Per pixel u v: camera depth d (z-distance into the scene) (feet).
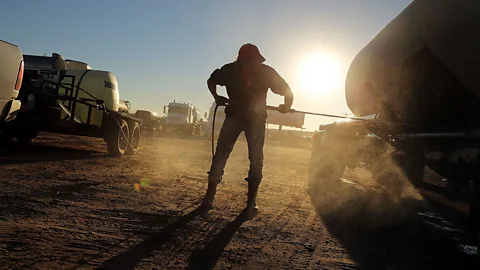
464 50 13.99
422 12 15.88
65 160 28.27
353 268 11.48
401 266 11.81
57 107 31.83
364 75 23.50
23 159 26.96
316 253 12.57
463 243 14.39
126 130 35.40
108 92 36.78
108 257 11.07
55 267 10.17
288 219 16.52
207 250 12.16
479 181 12.72
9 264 10.12
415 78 17.97
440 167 15.46
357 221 17.02
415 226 16.53
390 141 21.11
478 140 12.62
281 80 16.76
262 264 11.34
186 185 22.30
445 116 16.74
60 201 16.39
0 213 14.16
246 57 16.46
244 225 15.01
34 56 36.65
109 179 22.13
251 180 16.61
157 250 11.85
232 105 16.70
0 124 24.86
